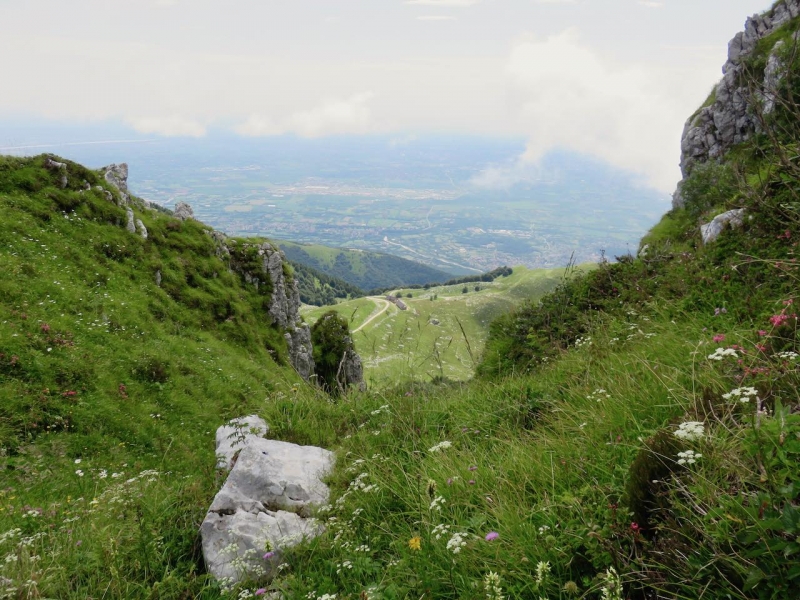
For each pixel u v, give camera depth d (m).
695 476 3.54
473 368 12.00
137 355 27.52
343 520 5.64
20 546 5.84
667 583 3.11
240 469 6.86
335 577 4.75
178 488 7.83
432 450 6.02
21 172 36.22
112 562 5.18
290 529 5.82
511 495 4.76
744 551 2.84
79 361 23.70
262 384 34.25
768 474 3.18
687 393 4.94
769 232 9.66
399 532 5.12
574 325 13.25
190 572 5.46
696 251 13.48
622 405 5.46
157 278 39.06
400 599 4.03
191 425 24.77
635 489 3.90
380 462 6.66
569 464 4.87
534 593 3.52
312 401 10.11
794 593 2.57
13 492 14.31
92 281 32.69
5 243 30.45
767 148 6.20
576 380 7.41
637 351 7.25
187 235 46.06
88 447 19.59
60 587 5.12
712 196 35.19
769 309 6.76
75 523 7.55
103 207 38.72
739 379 4.67
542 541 3.94
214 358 33.19
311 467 7.22
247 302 46.12
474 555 4.04
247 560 5.34
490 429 7.01
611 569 3.09
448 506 4.96
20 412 19.47
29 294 26.88
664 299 10.11
